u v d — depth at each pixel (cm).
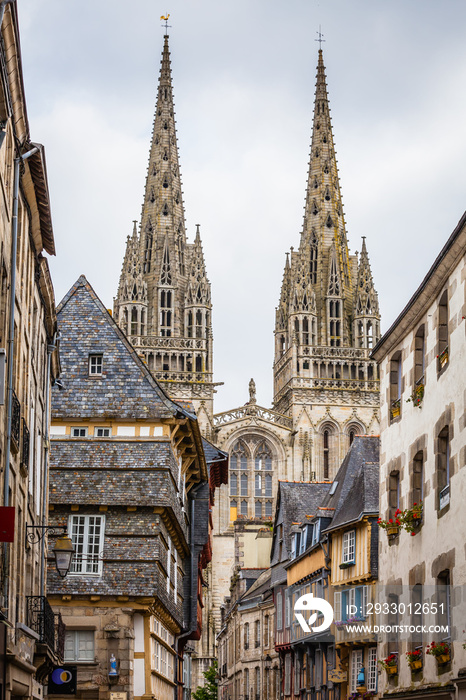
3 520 2328
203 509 6066
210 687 11612
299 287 15438
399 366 4450
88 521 4397
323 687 5853
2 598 2573
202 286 15362
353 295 15938
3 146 2466
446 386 3594
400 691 3947
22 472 3003
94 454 4462
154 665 4562
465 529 3309
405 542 4034
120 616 4288
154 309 15425
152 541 4366
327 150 16675
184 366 15000
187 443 5016
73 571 4334
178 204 16225
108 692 4219
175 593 5244
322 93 16988
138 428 4506
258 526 11831
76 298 4850
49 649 3350
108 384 4588
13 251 2647
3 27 2228
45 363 3869
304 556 6331
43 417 3753
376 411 15062
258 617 8200
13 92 2488
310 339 15238
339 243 16188
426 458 3825
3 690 2462
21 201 2930
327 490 7438
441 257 3584
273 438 14800
